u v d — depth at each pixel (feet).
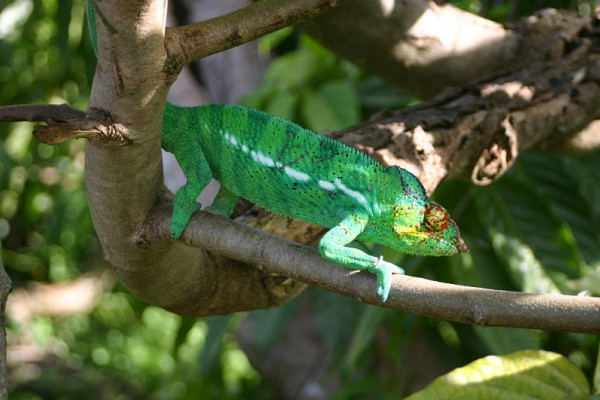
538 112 3.71
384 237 3.29
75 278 10.75
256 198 3.35
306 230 3.51
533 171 4.21
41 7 6.39
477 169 3.65
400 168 3.28
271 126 3.29
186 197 3.26
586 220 4.17
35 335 9.48
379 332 5.31
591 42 3.91
